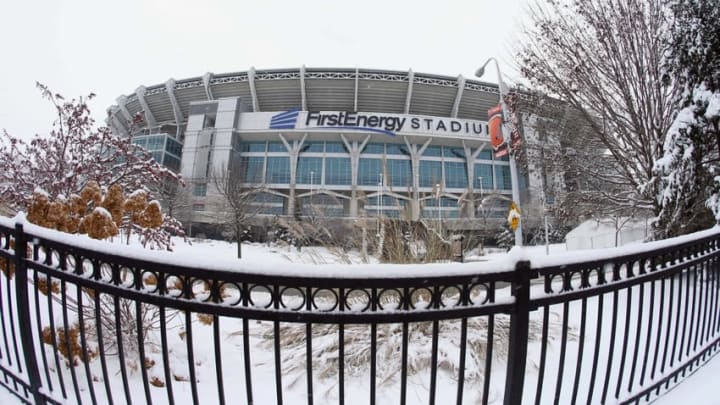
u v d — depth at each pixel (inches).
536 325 157.2
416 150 1898.4
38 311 76.6
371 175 1836.9
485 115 1985.7
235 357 143.1
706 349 104.7
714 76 222.1
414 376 122.3
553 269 64.2
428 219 190.4
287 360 136.9
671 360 92.1
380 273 56.5
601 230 634.8
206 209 1398.9
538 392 67.3
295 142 1910.7
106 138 232.7
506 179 1939.0
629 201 337.4
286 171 1897.1
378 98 1913.1
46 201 141.9
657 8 276.8
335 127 1839.3
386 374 122.2
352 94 1894.7
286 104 1969.7
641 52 287.7
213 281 58.4
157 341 136.4
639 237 499.5
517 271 60.3
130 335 126.5
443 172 1863.9
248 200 1090.7
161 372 118.3
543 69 331.9
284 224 200.5
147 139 1859.0
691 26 227.1
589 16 299.0
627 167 334.6
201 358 137.3
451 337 138.8
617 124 317.1
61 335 111.6
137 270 62.0
